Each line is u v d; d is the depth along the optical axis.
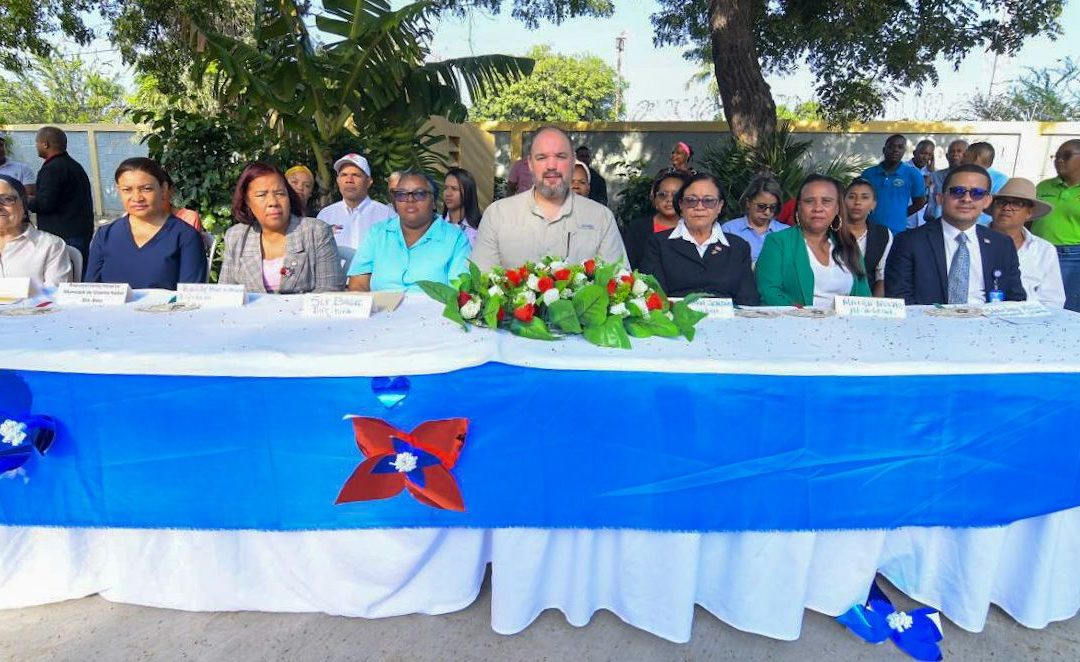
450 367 1.86
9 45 7.50
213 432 1.93
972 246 2.95
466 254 3.04
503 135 13.23
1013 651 2.12
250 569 2.19
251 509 1.99
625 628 2.20
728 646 2.13
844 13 8.90
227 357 1.87
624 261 2.92
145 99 15.45
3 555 2.15
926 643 2.09
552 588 2.21
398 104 7.32
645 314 2.12
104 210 14.95
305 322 2.25
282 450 1.94
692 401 1.89
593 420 1.92
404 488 1.95
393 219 3.07
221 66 5.71
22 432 1.88
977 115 19.78
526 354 1.91
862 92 9.61
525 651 2.09
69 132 14.49
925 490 1.98
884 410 1.91
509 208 2.87
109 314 2.35
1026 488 1.99
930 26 8.88
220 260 5.44
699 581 2.21
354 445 1.93
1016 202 3.28
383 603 2.20
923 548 2.23
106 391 1.91
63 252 3.01
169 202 3.13
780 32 9.66
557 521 2.00
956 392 1.91
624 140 12.24
